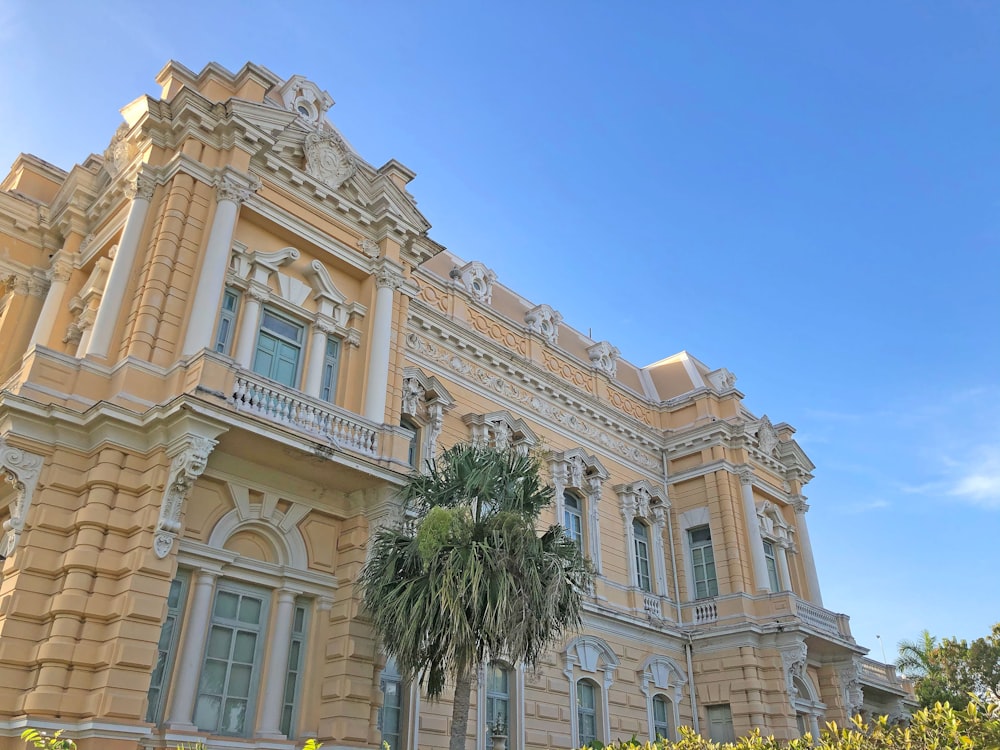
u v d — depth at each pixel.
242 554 14.55
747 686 25.11
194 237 15.59
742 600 26.34
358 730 13.88
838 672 28.03
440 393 21.86
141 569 12.38
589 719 22.56
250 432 13.66
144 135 16.62
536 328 27.12
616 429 28.48
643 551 27.67
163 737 12.34
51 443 13.30
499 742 17.86
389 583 13.69
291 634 14.65
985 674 40.59
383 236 18.67
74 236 18.53
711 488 28.64
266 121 17.06
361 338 17.86
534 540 13.74
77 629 11.98
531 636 13.29
